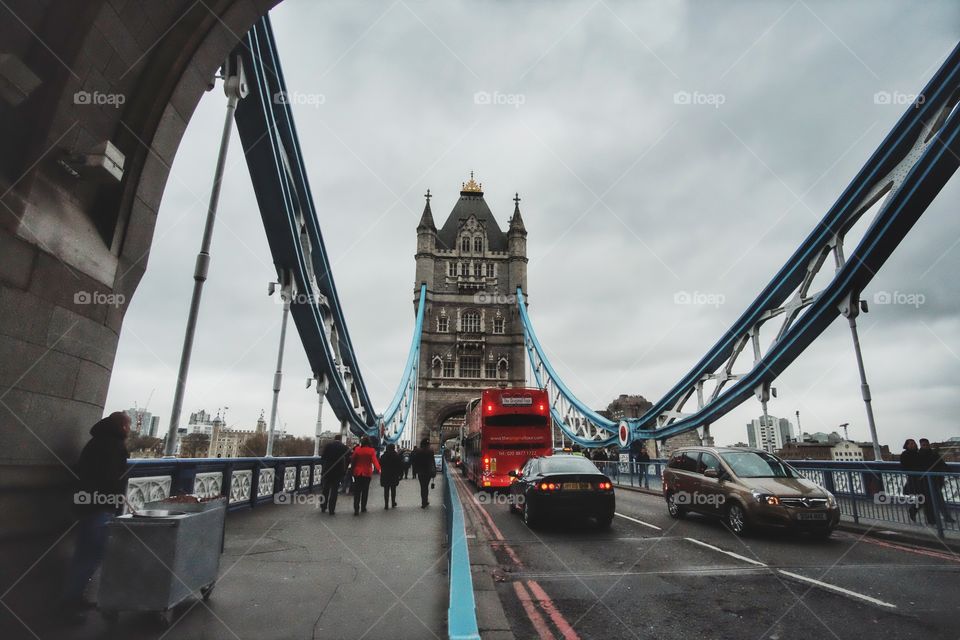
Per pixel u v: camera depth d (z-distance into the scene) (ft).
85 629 13.98
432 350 253.03
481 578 22.11
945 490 30.91
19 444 14.83
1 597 14.39
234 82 36.50
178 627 14.29
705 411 92.02
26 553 15.01
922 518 32.94
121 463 16.53
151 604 14.07
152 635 13.64
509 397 67.10
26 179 15.21
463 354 253.03
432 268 266.98
